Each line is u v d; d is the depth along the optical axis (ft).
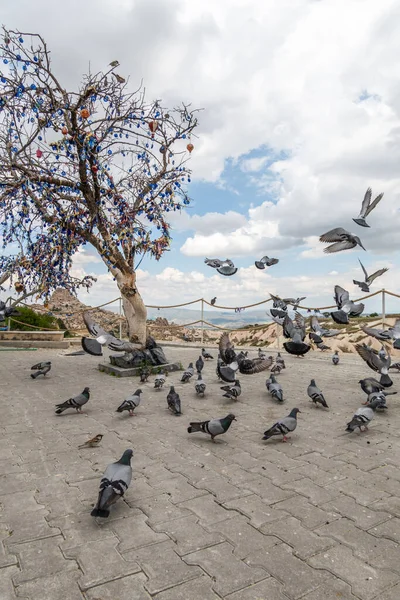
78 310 84.02
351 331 56.24
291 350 28.09
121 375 41.14
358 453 20.10
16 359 54.49
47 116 35.55
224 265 27.94
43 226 42.45
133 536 12.78
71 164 38.24
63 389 35.32
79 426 24.75
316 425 24.67
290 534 12.87
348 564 11.37
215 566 11.27
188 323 73.05
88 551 11.96
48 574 10.95
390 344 54.70
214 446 21.17
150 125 38.68
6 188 39.86
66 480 17.04
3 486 16.49
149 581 10.66
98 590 10.32
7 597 10.07
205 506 14.75
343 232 20.02
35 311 80.18
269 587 10.43
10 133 39.22
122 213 39.88
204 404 30.01
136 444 21.52
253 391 34.24
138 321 43.73
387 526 13.37
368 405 23.17
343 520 13.75
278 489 16.15
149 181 42.50
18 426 24.76
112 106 38.50
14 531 13.12
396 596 10.09
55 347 69.26
